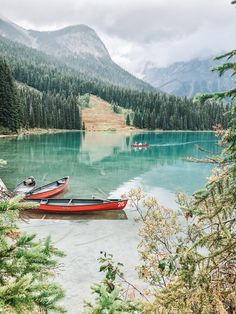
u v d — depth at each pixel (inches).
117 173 1862.7
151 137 4921.3
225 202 200.4
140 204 1184.8
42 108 5172.2
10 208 163.6
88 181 1647.4
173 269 343.6
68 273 662.5
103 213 1091.3
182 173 1860.2
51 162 2223.2
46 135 4446.4
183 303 205.3
